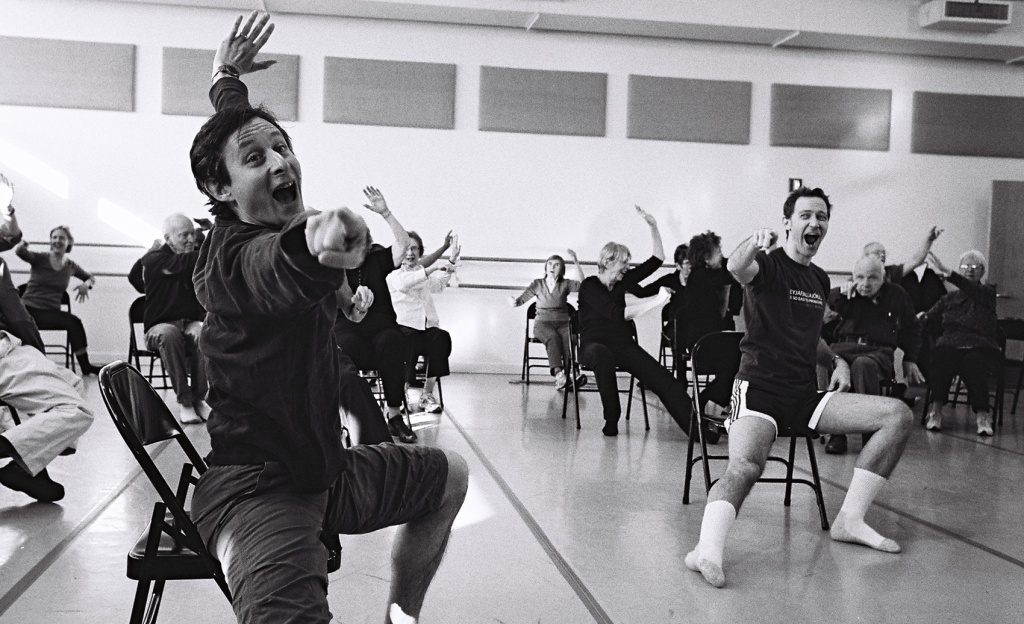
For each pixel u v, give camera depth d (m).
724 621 2.48
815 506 3.88
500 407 6.65
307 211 1.11
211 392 1.43
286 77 8.73
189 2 8.48
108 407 1.48
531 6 8.45
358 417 4.19
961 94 9.63
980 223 9.70
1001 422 6.52
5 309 3.32
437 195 9.02
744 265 3.01
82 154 8.57
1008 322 7.02
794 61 9.41
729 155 9.34
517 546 3.14
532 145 9.11
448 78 8.95
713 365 4.23
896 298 6.00
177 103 8.64
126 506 3.52
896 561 3.11
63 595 2.53
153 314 5.68
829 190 9.48
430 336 6.11
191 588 2.64
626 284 5.96
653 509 3.72
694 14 8.62
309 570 1.32
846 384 3.49
